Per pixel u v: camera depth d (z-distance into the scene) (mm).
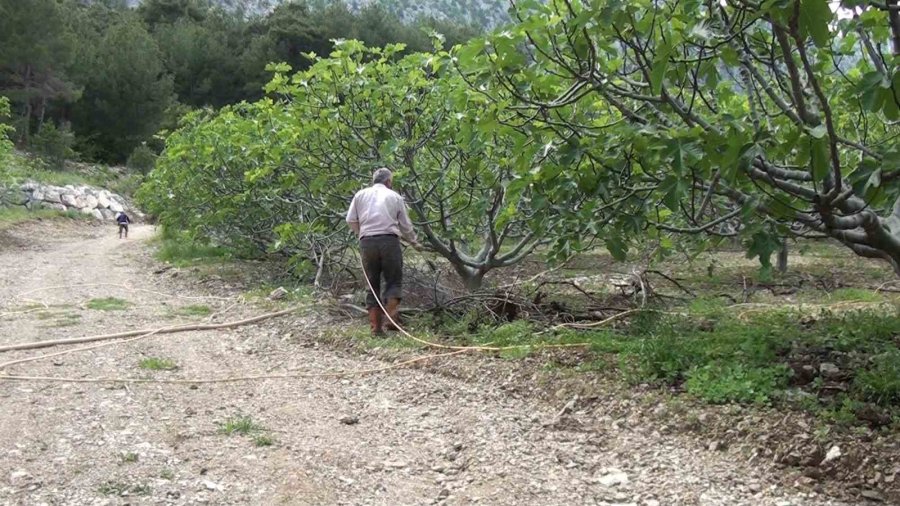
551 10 4234
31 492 3203
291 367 5789
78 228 30922
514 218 7602
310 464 3666
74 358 5953
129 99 48469
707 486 3438
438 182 8266
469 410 4613
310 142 8742
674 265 12875
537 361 5414
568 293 9031
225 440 3990
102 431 4070
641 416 4305
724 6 3811
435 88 7883
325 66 7895
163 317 8172
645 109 4777
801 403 4094
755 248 4207
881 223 4645
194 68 57500
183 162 13562
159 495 3223
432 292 8359
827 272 11883
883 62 3607
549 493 3375
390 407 4691
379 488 3414
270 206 11875
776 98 4262
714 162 3695
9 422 4180
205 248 15766
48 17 41156
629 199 4871
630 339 5812
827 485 3395
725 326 5949
